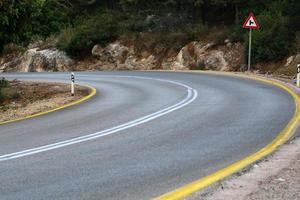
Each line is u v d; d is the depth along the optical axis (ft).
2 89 69.82
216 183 21.88
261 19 97.76
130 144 31.68
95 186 22.44
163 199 20.07
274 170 23.59
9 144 33.42
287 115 40.37
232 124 37.40
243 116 40.81
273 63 88.07
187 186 21.85
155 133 35.14
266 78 74.33
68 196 21.07
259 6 107.04
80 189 22.03
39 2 69.41
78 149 30.68
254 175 22.86
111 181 23.20
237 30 102.37
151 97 57.62
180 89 64.90
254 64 91.40
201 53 105.50
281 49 87.10
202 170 24.75
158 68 114.21
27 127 41.14
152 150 29.68
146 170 25.05
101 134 35.63
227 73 86.63
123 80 82.99
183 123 38.78
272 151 27.89
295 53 83.82
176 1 120.06
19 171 25.57
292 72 77.97
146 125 38.65
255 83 68.64
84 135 35.53
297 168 23.73
